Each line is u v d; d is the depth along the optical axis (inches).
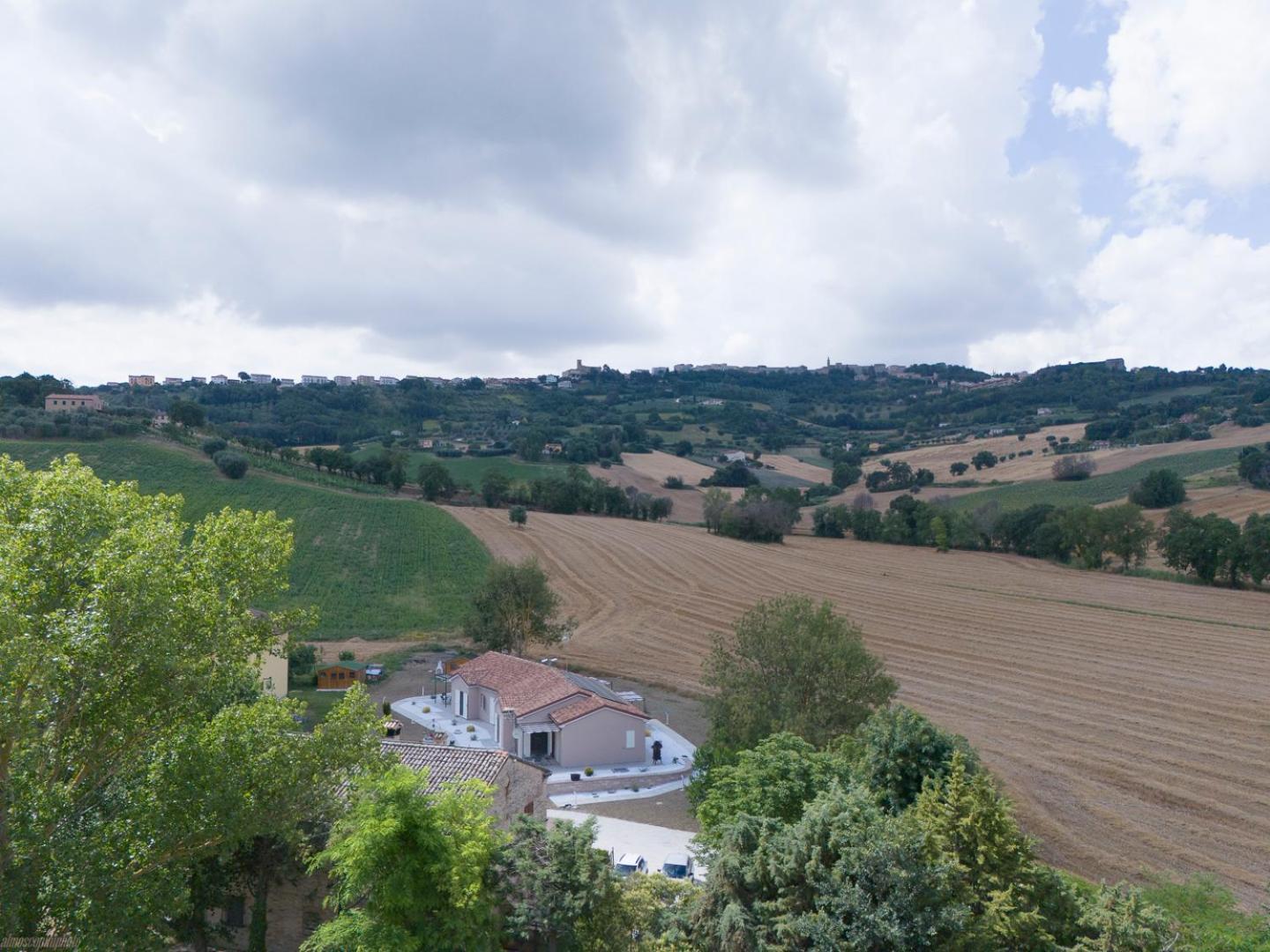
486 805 1074.1
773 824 1061.1
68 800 912.9
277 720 1071.0
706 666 2234.3
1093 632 3914.9
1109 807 2009.1
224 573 1056.8
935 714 2736.2
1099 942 999.0
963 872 1012.5
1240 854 1771.7
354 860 940.6
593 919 1021.2
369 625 4101.9
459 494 7327.8
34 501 918.4
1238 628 3983.8
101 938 870.4
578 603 4598.9
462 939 962.7
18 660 784.9
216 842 1006.4
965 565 5905.5
